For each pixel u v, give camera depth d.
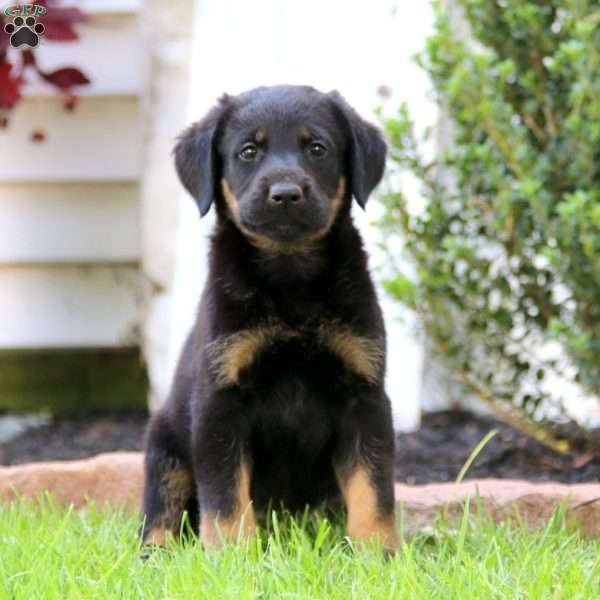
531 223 6.04
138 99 7.75
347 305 4.68
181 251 7.27
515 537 4.46
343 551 4.37
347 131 4.98
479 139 6.16
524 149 5.66
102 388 8.05
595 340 5.86
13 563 4.04
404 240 6.31
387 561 4.23
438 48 6.05
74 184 7.86
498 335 6.31
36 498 5.49
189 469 4.95
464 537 4.20
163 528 4.89
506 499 4.83
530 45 6.12
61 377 8.02
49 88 7.70
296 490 4.91
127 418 7.76
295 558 4.05
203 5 7.21
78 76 7.13
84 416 7.88
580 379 5.89
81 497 5.52
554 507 4.80
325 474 4.93
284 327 4.67
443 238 6.24
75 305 7.99
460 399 7.48
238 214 4.81
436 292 6.11
